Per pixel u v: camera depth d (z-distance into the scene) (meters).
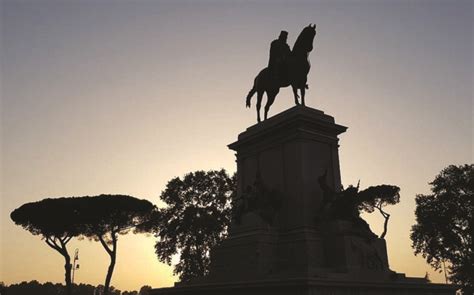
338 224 22.14
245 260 22.77
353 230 22.02
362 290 19.20
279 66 27.86
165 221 66.12
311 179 24.36
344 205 22.89
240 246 23.38
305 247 21.81
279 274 20.14
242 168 28.19
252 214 24.12
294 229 23.23
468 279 63.38
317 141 25.48
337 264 21.42
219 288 21.19
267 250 22.59
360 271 20.64
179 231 65.56
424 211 67.31
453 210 64.56
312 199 24.00
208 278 24.42
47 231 49.28
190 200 67.81
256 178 25.77
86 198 49.47
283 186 24.98
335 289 18.19
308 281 17.27
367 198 46.19
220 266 24.19
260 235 22.77
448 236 64.75
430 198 67.81
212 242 64.94
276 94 28.67
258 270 21.86
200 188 68.19
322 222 22.89
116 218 51.00
